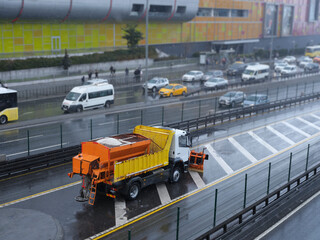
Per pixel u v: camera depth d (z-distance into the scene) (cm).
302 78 5450
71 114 3056
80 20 5566
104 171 1452
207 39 7794
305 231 1306
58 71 4859
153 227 1296
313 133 2738
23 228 1264
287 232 1295
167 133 1688
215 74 5384
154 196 1575
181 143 1761
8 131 2581
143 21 6406
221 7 7825
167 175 1677
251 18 8675
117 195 1584
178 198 1554
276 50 8800
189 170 1916
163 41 7000
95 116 3095
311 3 10488
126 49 5975
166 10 6644
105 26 6125
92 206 1473
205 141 2473
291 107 3772
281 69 6059
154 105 3631
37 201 1510
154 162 1603
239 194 1574
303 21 10369
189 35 7425
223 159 2102
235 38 8419
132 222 1339
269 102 3500
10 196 1549
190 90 4472
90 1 5381
